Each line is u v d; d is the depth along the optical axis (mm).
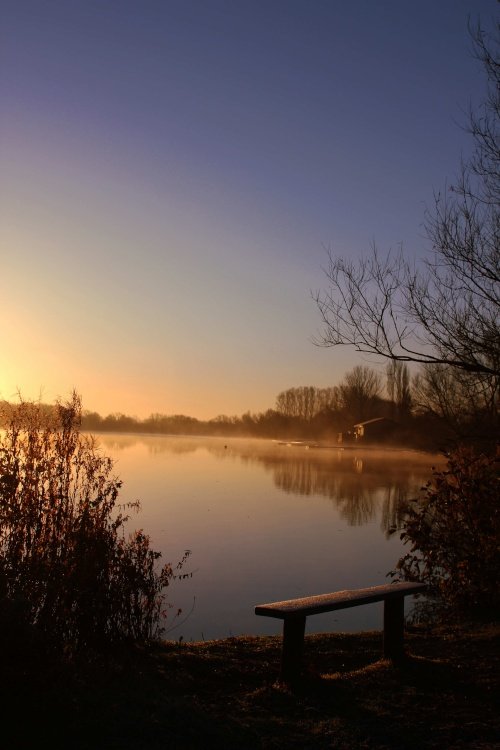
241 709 5520
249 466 56250
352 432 108938
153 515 23984
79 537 7035
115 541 7562
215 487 36375
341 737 5016
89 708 5102
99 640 6797
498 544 9688
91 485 8164
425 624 9375
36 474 7426
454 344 9594
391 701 5797
